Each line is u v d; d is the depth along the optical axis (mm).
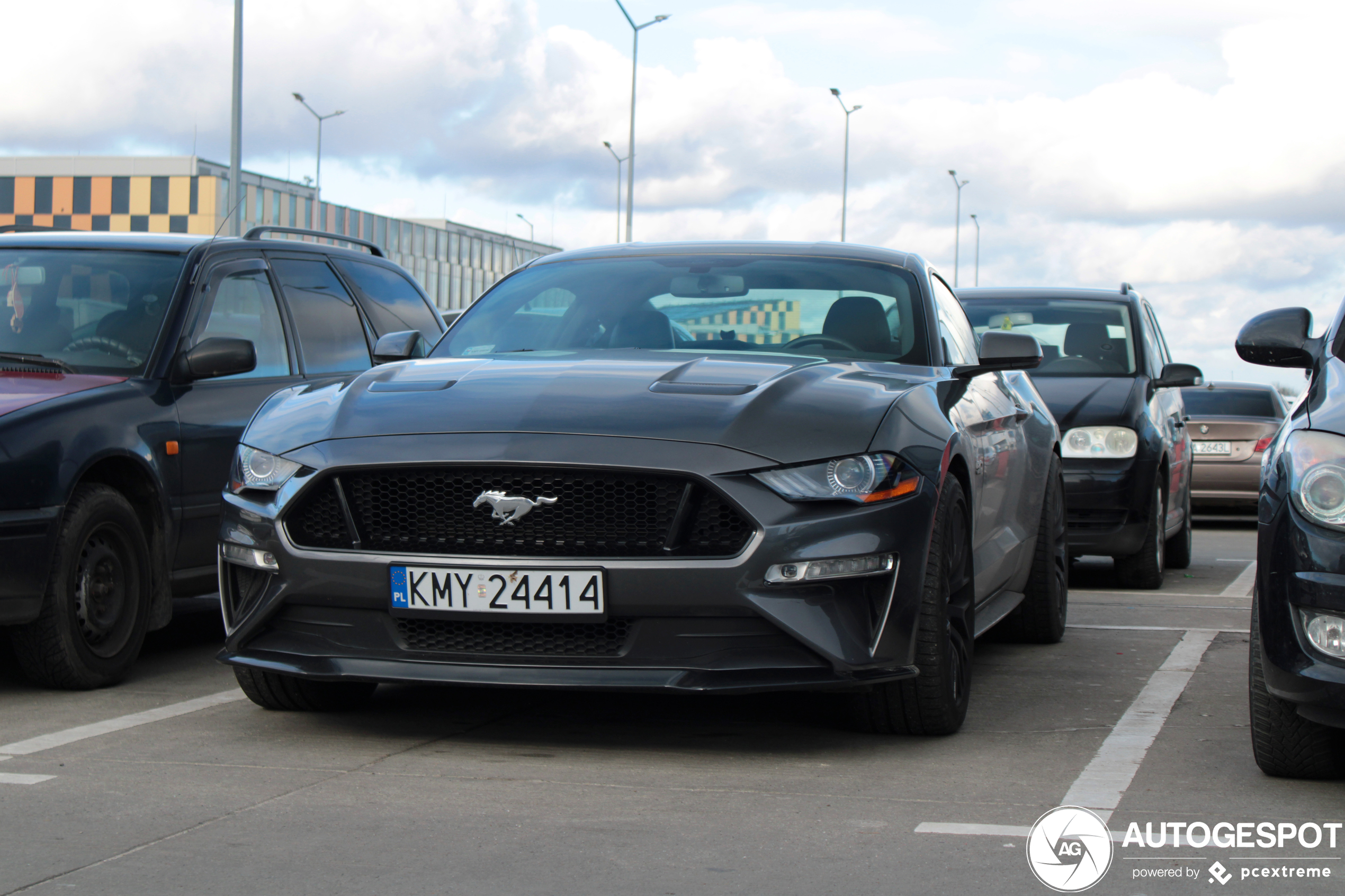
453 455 3654
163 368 5348
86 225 76062
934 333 4820
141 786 3438
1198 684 4973
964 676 4137
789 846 2973
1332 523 3262
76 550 4723
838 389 3975
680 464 3574
